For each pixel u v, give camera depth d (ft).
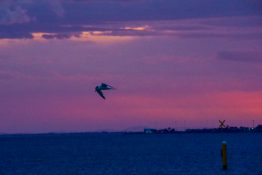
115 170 398.21
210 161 455.22
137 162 466.29
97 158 530.27
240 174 345.92
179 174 360.89
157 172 377.71
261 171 361.10
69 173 386.11
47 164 466.29
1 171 412.98
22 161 508.94
